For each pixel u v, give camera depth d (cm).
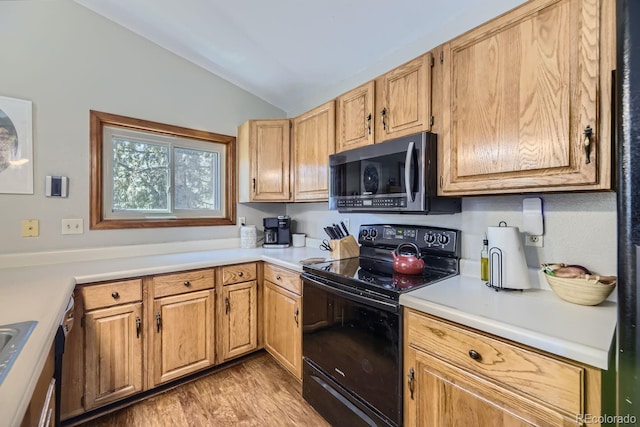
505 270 127
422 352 116
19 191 178
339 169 191
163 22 206
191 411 173
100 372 163
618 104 62
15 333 83
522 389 88
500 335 92
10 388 58
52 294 121
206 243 259
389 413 127
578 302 110
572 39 98
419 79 149
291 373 204
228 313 214
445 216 174
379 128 173
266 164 254
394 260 164
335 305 158
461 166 132
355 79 241
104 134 212
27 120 180
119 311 169
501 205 148
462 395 103
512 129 114
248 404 180
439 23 176
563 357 81
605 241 118
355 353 145
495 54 119
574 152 99
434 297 120
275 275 217
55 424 119
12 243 177
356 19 178
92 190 204
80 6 197
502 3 148
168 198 245
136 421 164
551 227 132
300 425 163
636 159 58
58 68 190
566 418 80
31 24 181
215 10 187
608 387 75
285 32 198
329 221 263
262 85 273
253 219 290
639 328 58
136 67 221
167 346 187
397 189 154
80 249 199
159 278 184
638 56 58
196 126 252
